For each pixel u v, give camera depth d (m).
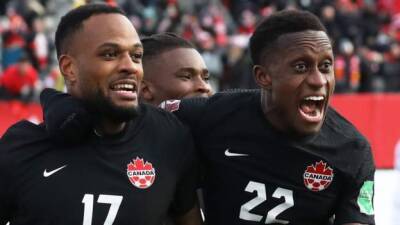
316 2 33.91
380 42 34.03
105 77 6.16
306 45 6.37
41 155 6.20
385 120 24.88
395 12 40.88
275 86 6.52
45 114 6.21
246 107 6.88
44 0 34.00
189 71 7.92
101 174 6.21
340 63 29.14
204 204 7.16
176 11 33.66
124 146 6.35
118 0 33.62
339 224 6.73
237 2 38.78
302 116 6.46
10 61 28.62
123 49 6.20
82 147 6.24
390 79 31.84
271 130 6.72
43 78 28.09
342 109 24.94
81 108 6.11
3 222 6.32
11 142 6.25
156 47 8.01
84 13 6.27
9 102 24.69
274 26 6.52
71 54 6.31
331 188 6.71
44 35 29.06
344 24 33.03
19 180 6.15
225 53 29.50
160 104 7.49
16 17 30.89
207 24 33.16
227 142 6.86
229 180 6.86
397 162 12.95
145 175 6.33
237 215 6.86
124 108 6.19
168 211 6.89
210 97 7.16
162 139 6.56
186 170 6.69
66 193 6.12
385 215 15.90
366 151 6.78
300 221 6.76
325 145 6.68
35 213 6.11
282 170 6.71
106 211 6.16
